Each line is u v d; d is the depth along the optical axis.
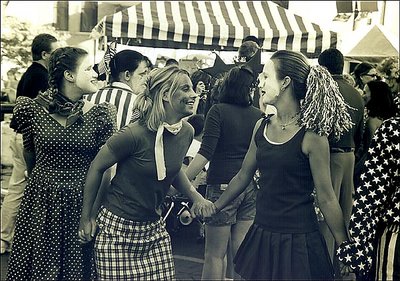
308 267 2.51
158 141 2.43
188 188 2.50
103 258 2.47
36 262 2.44
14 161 2.41
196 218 2.52
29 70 2.34
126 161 2.43
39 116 2.34
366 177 2.09
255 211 2.52
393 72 2.42
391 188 2.06
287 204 2.49
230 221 2.53
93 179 2.41
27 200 2.42
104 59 2.37
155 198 2.48
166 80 2.41
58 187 2.39
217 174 2.49
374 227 2.12
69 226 2.43
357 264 2.18
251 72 2.44
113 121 2.39
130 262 2.49
